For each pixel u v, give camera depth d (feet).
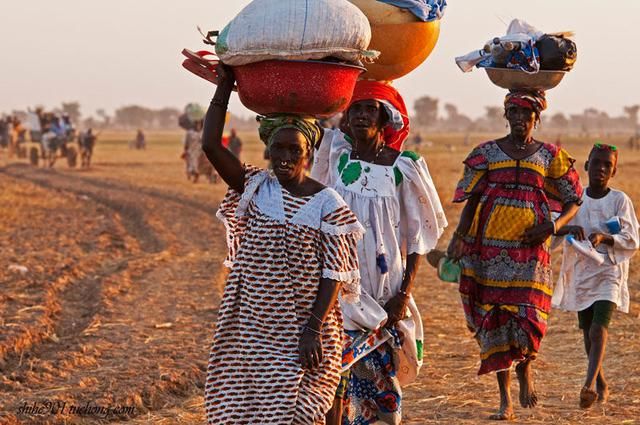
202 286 65.31
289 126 24.08
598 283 35.78
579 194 33.22
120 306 57.36
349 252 24.31
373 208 28.12
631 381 39.09
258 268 23.93
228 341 24.21
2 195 147.54
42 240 92.68
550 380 39.93
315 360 23.61
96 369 41.55
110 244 90.27
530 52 31.55
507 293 32.63
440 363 43.04
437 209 28.55
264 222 24.06
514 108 32.55
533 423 33.53
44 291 61.16
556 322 51.21
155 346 46.09
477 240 33.12
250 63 23.66
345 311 27.09
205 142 24.54
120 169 240.32
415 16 27.78
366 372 28.30
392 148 29.04
